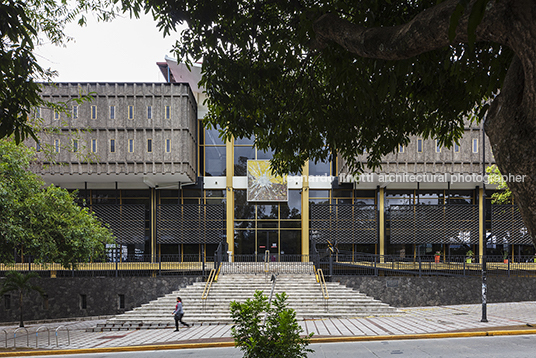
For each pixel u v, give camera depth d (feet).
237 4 18.42
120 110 86.38
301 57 21.47
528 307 62.64
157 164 85.66
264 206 96.48
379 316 57.41
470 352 33.78
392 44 9.38
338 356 33.22
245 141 98.48
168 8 18.04
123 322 55.98
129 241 92.07
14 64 18.70
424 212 93.04
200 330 50.31
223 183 96.58
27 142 82.17
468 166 86.28
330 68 18.51
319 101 21.27
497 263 80.53
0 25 17.24
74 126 84.99
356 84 16.65
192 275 74.64
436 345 37.09
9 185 48.75
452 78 18.07
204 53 19.48
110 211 92.58
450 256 90.53
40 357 38.88
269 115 22.76
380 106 20.16
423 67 16.42
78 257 63.77
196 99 98.84
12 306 73.41
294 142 23.34
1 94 18.95
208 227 93.86
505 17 6.82
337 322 52.31
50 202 56.29
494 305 66.08
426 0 16.06
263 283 67.26
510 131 7.57
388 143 22.82
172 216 93.81
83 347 41.42
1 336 53.78
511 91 7.79
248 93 21.40
